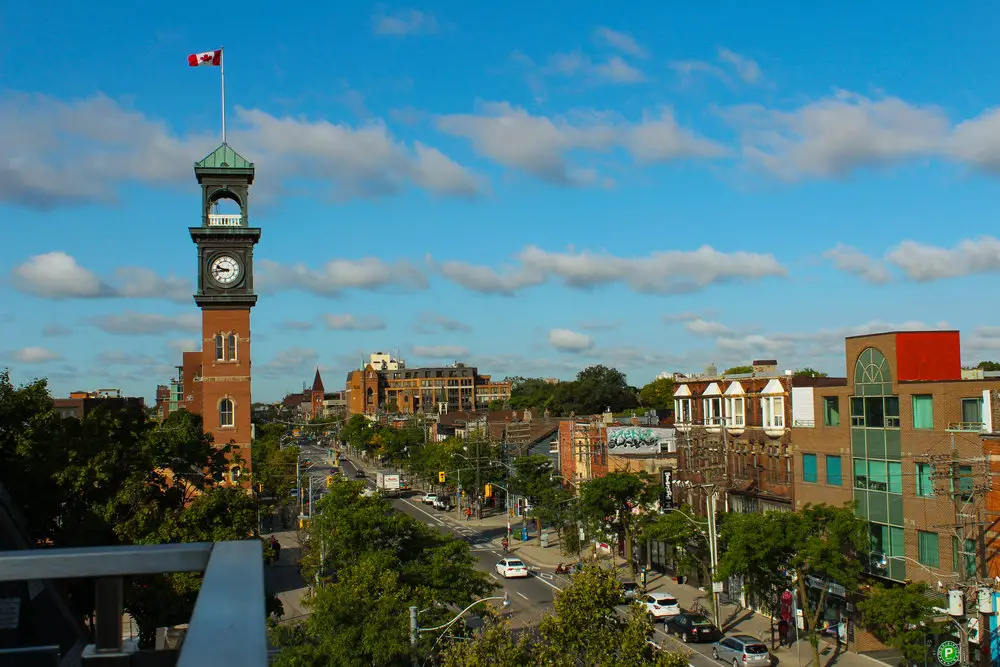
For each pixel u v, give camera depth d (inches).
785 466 2193.7
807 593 1973.4
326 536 2100.1
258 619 139.6
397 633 1493.6
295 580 2854.3
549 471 3535.9
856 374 1913.1
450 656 1280.8
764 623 2148.1
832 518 1756.9
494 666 1210.0
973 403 1641.2
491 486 4271.7
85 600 1114.7
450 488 4707.2
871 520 1847.9
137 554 177.3
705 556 2326.5
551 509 3250.5
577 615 1224.2
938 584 1598.2
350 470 6712.6
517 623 2053.4
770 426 2305.6
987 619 1521.9
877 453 1839.3
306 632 1595.7
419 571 1897.1
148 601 1421.0
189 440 1845.5
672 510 2512.3
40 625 661.3
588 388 7440.9
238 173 2962.6
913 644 1525.6
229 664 121.7
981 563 1562.5
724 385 2549.2
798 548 1707.7
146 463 1658.5
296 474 4635.8
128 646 184.2
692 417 2758.4
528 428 5029.5
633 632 1200.8
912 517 1734.7
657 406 7101.4
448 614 1673.2
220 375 2945.4
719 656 1812.3
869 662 1771.7
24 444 1451.8
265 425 7367.1
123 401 3700.8
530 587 2573.8
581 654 1242.0
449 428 6678.2
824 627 1797.5
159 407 6407.5
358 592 1588.3
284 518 4168.3
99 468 1482.5
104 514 1514.5
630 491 2640.3
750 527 1820.9
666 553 2815.0
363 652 1498.5
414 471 5344.5
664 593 2428.6
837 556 1658.5
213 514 1726.1
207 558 177.0
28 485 1446.9
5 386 1531.7
